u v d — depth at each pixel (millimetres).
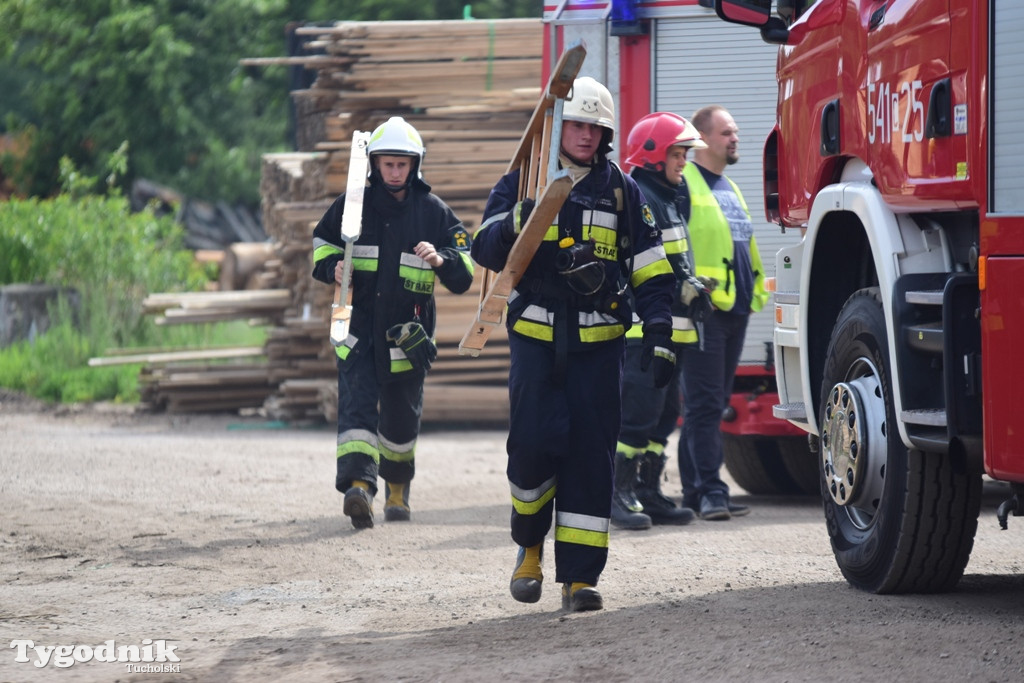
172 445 32781
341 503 24047
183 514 22891
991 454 12617
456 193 36469
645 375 20766
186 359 42375
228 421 39562
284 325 42250
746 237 22469
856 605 14289
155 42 85875
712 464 22125
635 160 20719
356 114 37031
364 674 12438
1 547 20141
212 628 14805
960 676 11289
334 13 80812
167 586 17250
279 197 44781
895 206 14625
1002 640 12406
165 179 91875
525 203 13922
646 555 18484
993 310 12586
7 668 13070
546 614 14750
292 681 12352
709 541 19656
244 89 91188
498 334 37094
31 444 32750
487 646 13273
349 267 20438
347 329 20219
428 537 20359
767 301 24594
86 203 61531
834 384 15992
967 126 13031
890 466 14555
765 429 23906
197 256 80062
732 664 11922
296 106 50562
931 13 13734
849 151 15891
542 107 13992
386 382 21234
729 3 17328
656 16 26281
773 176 19312
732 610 14234
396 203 20906
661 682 11562
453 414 36719
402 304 21016
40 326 51562
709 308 20891
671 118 20609
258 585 17219
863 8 15508
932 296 13609
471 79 36594
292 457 30625
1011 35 12523
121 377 45344
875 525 14836
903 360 14117
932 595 14859
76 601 16344
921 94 13922
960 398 13055
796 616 13766
